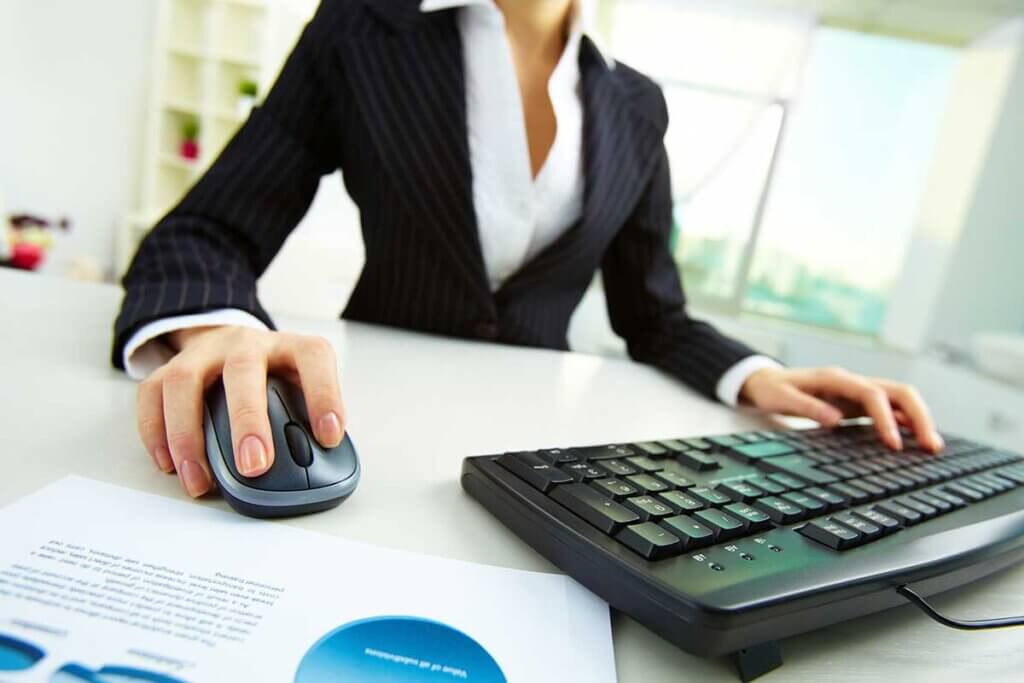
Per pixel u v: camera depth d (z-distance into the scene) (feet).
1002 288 7.26
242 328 1.11
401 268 2.20
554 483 0.89
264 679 0.55
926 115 8.68
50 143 8.83
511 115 2.12
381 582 0.72
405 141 2.03
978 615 0.87
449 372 1.71
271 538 0.78
